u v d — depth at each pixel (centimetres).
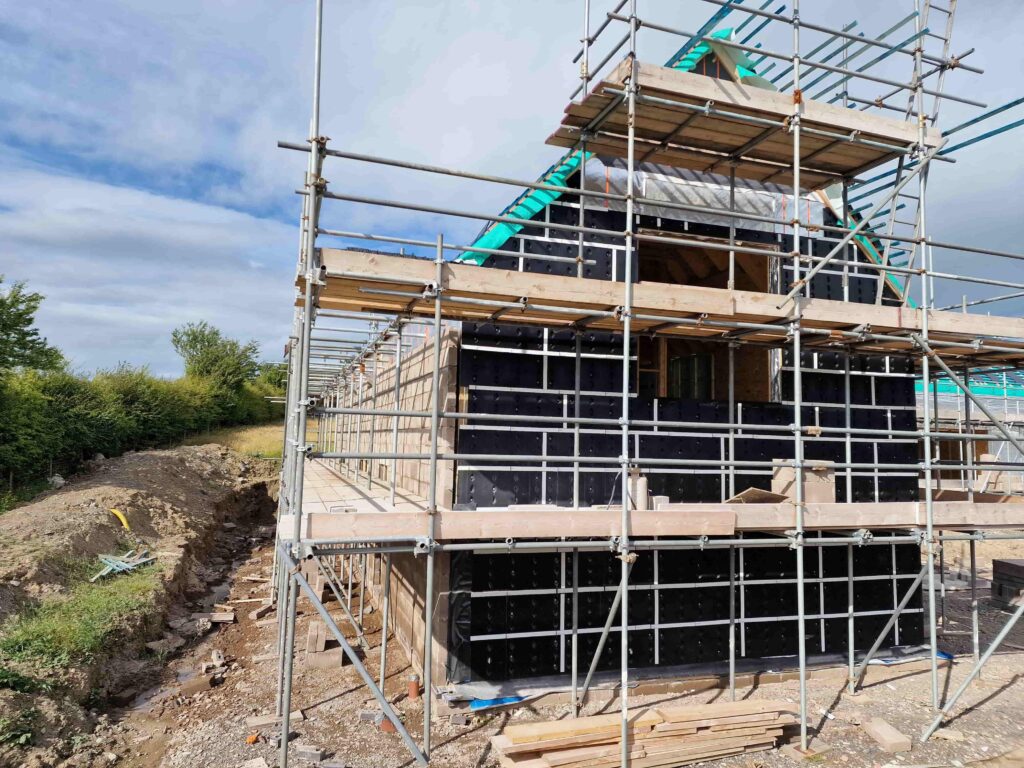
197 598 1373
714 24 794
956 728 793
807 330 802
